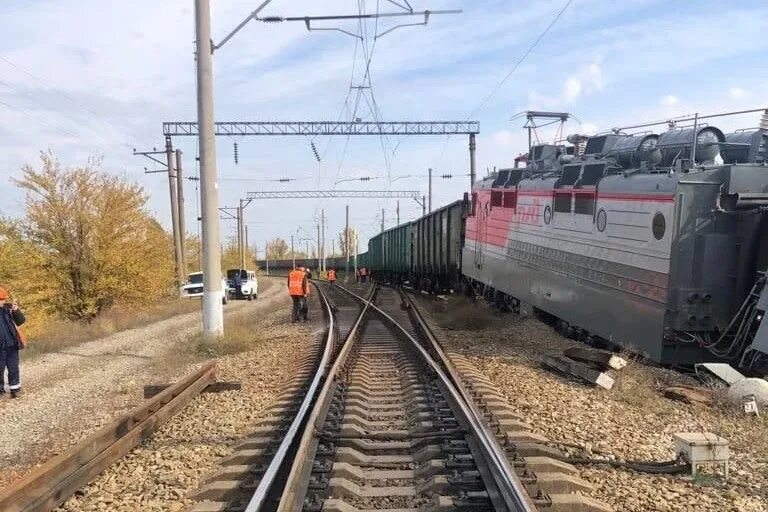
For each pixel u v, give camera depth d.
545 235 15.84
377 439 6.98
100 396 10.62
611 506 5.15
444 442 6.68
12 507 4.73
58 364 15.13
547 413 8.09
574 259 13.91
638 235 11.15
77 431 8.30
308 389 9.48
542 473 5.58
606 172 12.93
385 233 56.88
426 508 5.09
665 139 12.65
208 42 15.20
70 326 23.39
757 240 10.23
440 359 11.55
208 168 15.27
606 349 13.22
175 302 36.09
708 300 10.18
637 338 11.11
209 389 10.25
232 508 5.03
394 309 25.92
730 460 6.54
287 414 8.04
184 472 6.16
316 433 6.80
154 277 30.81
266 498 5.11
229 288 46.06
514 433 6.85
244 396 9.72
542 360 11.77
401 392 9.57
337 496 5.36
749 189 10.17
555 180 15.45
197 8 15.12
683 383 10.04
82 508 5.37
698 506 5.20
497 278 20.52
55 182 28.02
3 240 26.84
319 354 13.03
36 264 27.19
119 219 29.30
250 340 15.73
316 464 5.99
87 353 16.98
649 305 10.71
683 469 5.98
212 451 6.82
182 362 13.48
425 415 7.79
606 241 12.34
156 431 7.67
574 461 6.18
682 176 10.12
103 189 29.20
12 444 8.02
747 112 10.19
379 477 5.86
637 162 12.84
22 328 23.33
